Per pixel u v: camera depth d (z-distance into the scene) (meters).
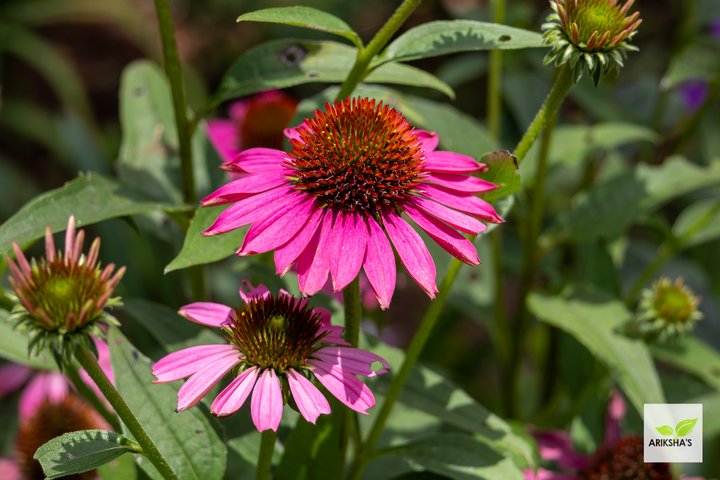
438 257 0.67
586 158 0.84
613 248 0.84
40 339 0.54
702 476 0.77
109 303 0.54
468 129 0.72
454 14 0.97
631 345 0.69
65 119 1.13
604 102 0.82
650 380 0.68
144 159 0.70
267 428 0.54
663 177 0.76
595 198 0.76
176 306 0.98
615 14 0.58
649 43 1.20
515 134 0.94
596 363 0.72
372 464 0.68
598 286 0.76
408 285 1.09
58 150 1.30
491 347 0.99
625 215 0.75
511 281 1.10
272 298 0.57
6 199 1.26
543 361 0.87
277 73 0.65
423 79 0.64
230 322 0.57
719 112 0.94
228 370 0.55
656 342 0.71
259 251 0.55
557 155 0.77
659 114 0.89
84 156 1.09
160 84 0.72
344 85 0.62
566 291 0.73
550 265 0.82
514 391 0.80
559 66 0.59
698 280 0.94
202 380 0.55
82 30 1.54
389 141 0.57
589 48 0.58
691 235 0.76
